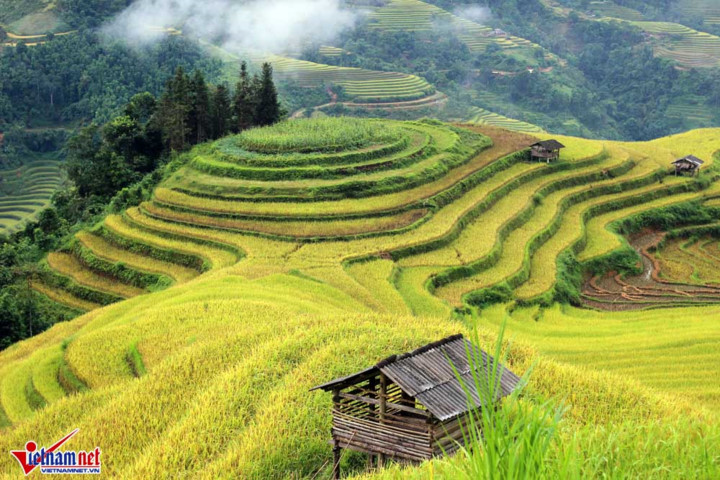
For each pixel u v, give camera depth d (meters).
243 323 33.84
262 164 63.31
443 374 18.05
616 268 57.31
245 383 24.92
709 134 91.75
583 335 41.38
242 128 79.62
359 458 20.56
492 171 67.94
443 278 48.12
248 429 21.83
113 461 22.05
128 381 29.16
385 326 29.80
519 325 42.94
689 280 56.00
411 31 168.00
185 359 28.41
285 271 46.34
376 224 54.94
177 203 59.22
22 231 67.12
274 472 19.59
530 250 54.81
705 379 32.28
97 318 39.69
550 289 49.12
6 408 30.73
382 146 67.19
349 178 61.25
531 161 72.75
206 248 52.88
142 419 24.17
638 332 41.25
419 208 57.94
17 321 45.16
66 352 33.59
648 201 69.44
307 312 36.16
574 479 9.48
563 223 62.00
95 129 76.88
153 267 52.12
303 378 24.41
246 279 43.78
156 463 20.38
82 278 53.34
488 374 9.80
